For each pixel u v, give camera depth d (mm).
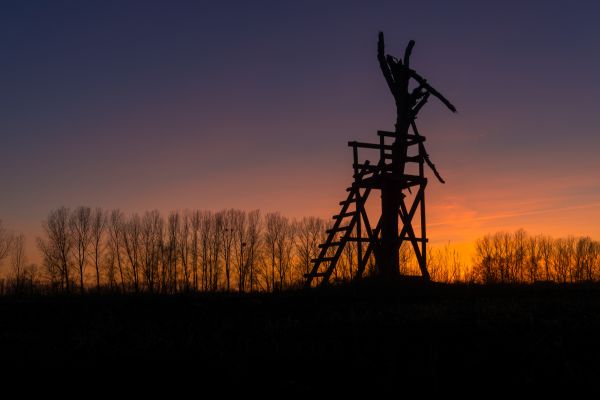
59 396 10312
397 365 11500
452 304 15945
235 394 10359
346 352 12203
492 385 10617
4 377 11117
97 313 15266
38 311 15688
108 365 11703
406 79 22266
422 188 21625
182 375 11211
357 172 21547
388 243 21297
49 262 55375
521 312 14812
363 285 19781
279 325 14078
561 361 11453
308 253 55938
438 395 10250
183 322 14578
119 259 56562
